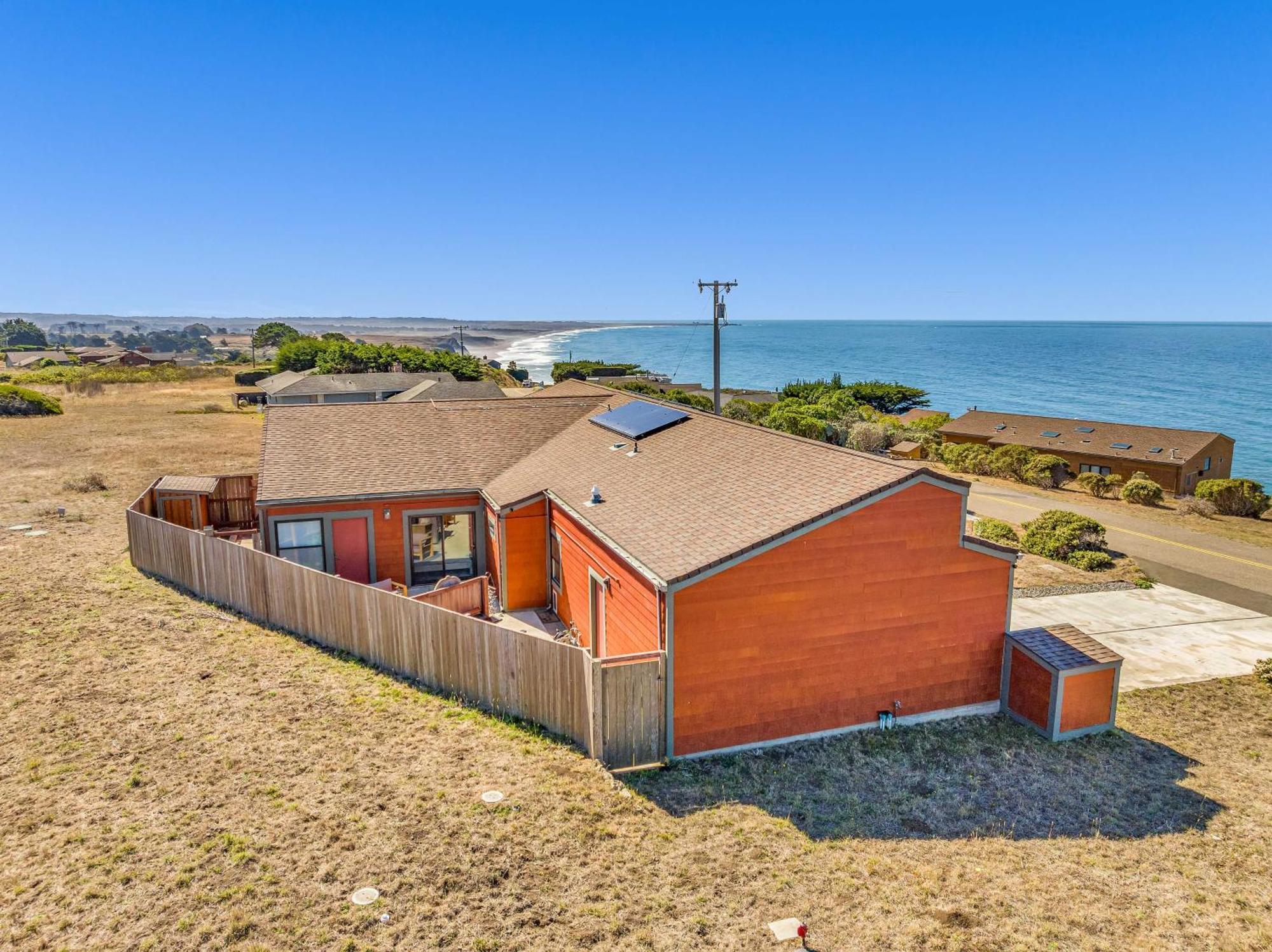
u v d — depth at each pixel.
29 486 27.58
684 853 8.73
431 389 59.03
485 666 11.83
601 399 24.23
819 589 11.41
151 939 6.91
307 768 9.98
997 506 31.33
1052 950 7.40
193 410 57.38
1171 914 8.02
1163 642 16.45
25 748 10.16
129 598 15.90
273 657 13.47
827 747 11.54
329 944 6.98
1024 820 9.85
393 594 12.83
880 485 11.50
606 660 10.46
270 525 17.45
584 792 9.80
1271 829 9.76
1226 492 31.05
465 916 7.42
